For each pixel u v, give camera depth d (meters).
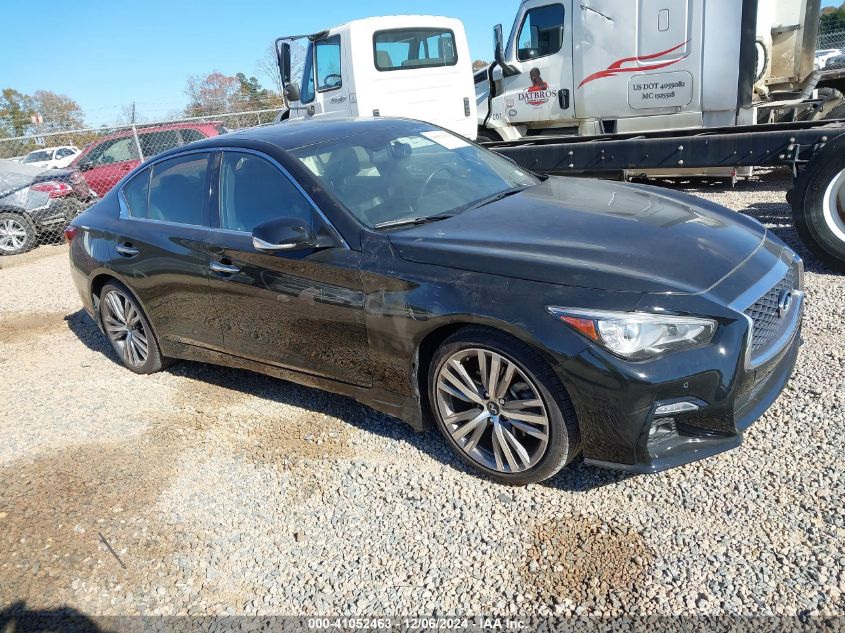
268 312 3.48
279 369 3.64
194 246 3.76
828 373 3.44
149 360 4.49
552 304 2.52
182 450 3.51
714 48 7.92
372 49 8.55
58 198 10.52
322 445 3.40
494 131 10.00
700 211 3.28
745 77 7.85
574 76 8.88
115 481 3.28
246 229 3.56
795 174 5.67
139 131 12.26
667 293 2.45
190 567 2.65
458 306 2.71
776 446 2.91
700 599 2.20
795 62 8.95
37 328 6.10
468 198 3.50
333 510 2.89
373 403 3.25
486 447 2.97
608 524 2.60
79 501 3.14
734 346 2.42
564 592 2.31
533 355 2.59
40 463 3.53
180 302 3.96
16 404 4.37
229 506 3.00
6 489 3.30
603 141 6.92
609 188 3.65
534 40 9.11
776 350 2.64
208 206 3.79
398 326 2.92
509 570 2.44
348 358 3.23
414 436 3.37
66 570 2.70
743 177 8.43
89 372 4.82
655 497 2.71
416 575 2.47
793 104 8.12
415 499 2.89
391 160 3.68
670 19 8.06
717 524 2.52
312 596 2.44
